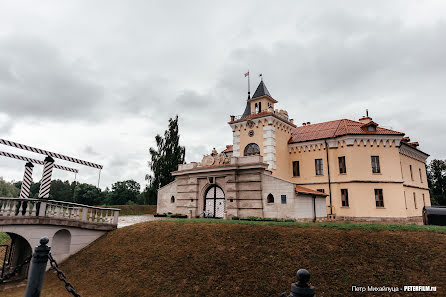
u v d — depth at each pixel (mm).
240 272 13703
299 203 24250
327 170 32750
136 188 95188
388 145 30766
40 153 20172
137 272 15570
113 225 22406
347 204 30797
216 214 28516
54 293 14984
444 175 57312
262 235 16766
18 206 19375
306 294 3982
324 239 15203
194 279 13859
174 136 49594
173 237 18516
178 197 31688
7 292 16141
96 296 14188
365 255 13297
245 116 38656
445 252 12484
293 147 36250
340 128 34688
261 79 38500
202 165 31016
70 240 19953
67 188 76875
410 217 32656
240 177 27109
